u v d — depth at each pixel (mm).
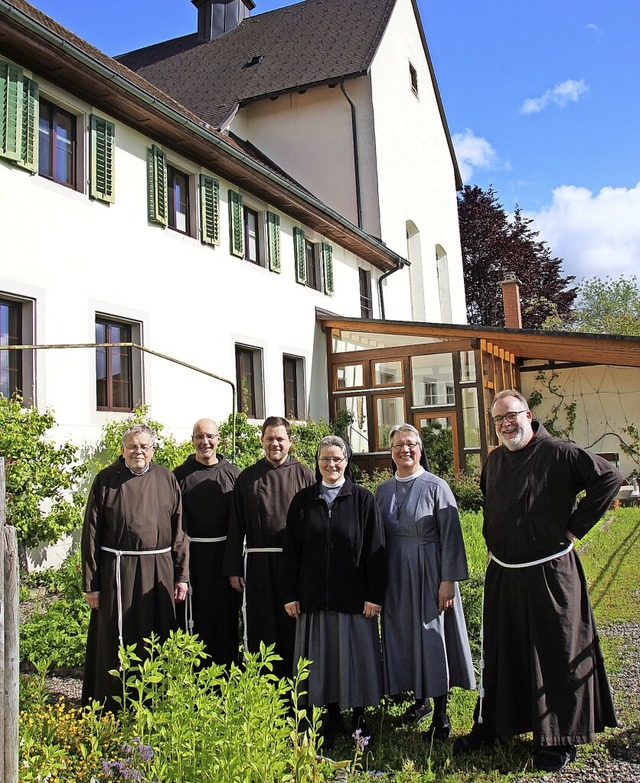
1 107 8680
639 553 9383
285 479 4738
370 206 20906
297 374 15781
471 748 3943
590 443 20375
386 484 4555
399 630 4234
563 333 14125
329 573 4148
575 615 3762
